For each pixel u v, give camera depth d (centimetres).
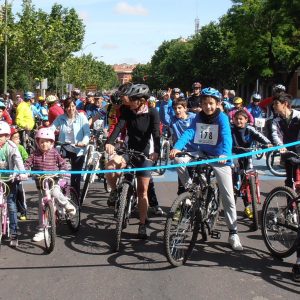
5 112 1041
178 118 781
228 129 547
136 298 436
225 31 5456
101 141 972
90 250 570
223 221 692
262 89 4662
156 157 585
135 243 596
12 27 3391
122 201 560
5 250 573
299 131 603
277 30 3581
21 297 438
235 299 434
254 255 553
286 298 437
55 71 3797
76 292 448
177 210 504
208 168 557
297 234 505
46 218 566
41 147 593
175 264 510
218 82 5972
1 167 579
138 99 590
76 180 729
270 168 1104
